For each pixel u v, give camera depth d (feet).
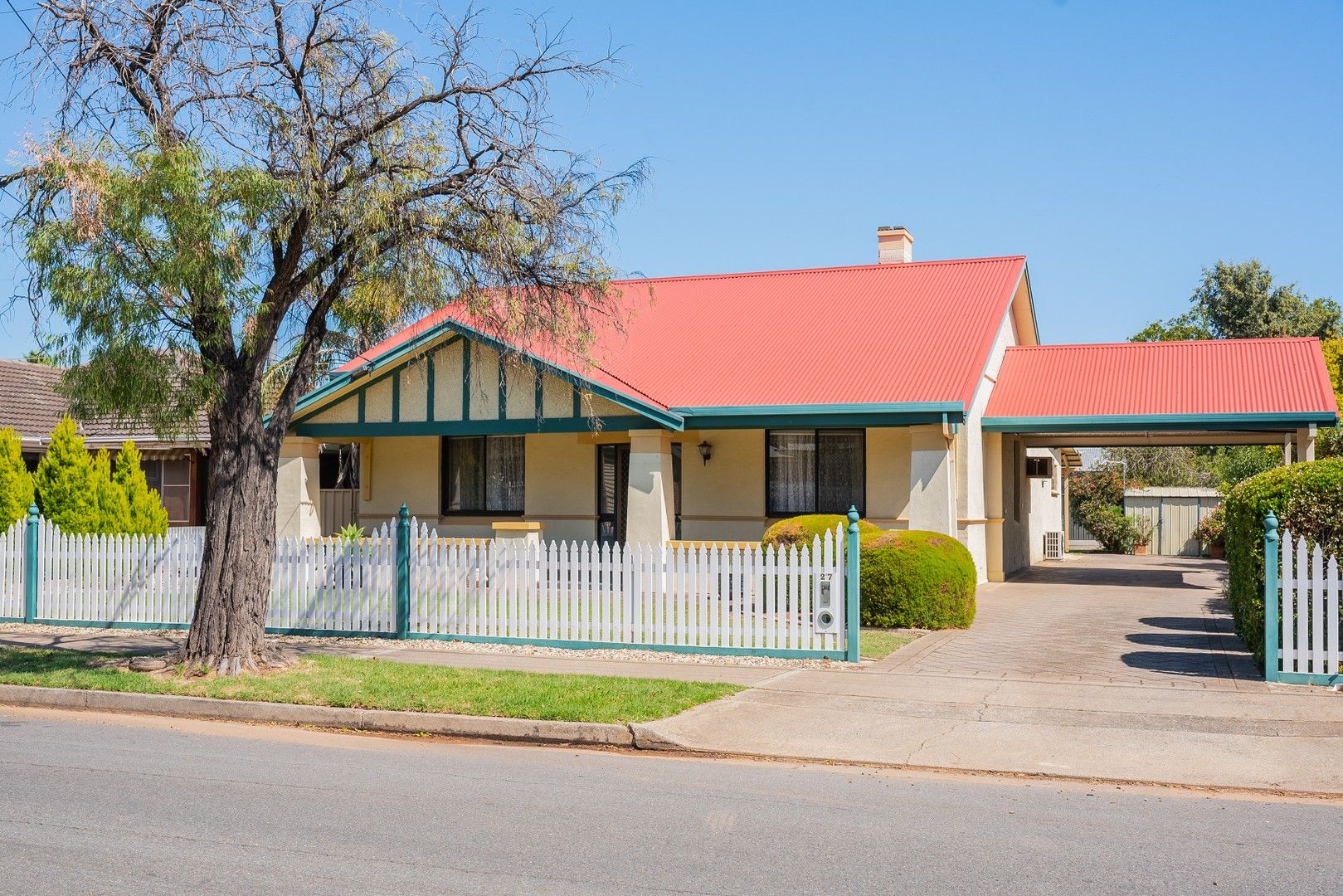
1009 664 42.34
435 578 49.16
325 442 77.25
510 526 65.26
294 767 29.45
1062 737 31.45
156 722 36.19
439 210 42.19
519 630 47.80
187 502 84.58
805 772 28.99
